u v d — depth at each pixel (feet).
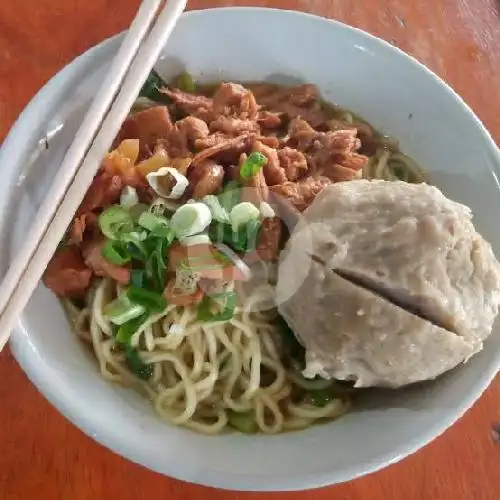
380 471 0.73
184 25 0.84
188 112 0.87
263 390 0.78
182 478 0.62
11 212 0.70
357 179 0.83
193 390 0.76
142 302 0.75
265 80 0.93
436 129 0.86
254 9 0.86
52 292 0.76
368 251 0.69
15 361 0.75
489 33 1.02
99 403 0.68
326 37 0.87
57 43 0.94
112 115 0.71
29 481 0.70
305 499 0.72
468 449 0.75
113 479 0.71
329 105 0.94
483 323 0.69
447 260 0.69
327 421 0.75
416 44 1.00
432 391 0.71
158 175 0.76
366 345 0.68
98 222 0.77
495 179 0.79
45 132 0.75
